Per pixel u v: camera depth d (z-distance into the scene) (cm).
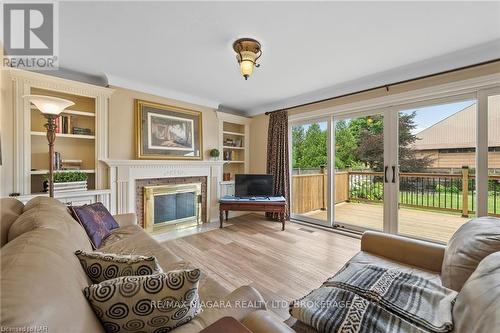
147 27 198
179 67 280
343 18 185
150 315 79
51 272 68
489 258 97
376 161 342
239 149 511
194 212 412
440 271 146
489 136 244
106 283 79
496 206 243
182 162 383
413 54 245
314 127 412
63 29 199
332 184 387
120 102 325
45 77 262
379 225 344
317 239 329
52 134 227
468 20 187
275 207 383
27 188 254
